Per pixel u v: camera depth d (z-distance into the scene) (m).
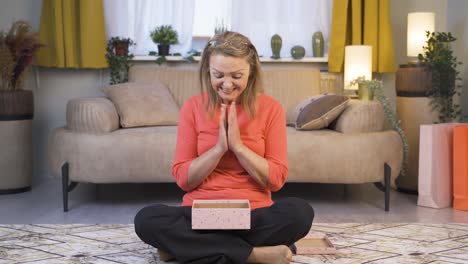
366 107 3.62
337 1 4.48
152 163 3.49
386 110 3.96
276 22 4.60
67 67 4.42
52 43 4.39
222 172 2.24
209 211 2.05
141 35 4.56
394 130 3.93
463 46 4.38
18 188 4.10
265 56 4.61
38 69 4.58
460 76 4.41
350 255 2.46
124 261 2.36
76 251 2.51
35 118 4.60
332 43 4.51
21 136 4.09
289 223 2.11
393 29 4.68
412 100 4.04
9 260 2.37
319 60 4.57
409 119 4.06
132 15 4.55
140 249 2.55
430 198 3.65
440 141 3.64
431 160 3.63
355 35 4.49
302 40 4.64
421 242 2.70
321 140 3.53
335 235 2.84
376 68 4.52
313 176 3.54
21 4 4.52
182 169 2.19
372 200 3.91
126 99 3.91
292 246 2.48
